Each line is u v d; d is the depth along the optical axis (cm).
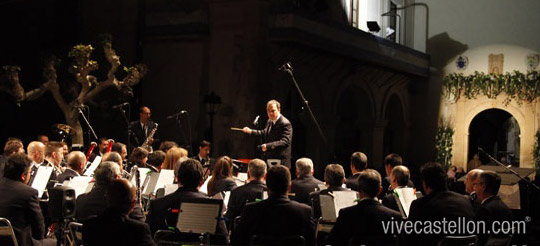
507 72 2095
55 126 946
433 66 2188
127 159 960
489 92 2111
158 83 1398
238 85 1316
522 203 1071
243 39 1315
